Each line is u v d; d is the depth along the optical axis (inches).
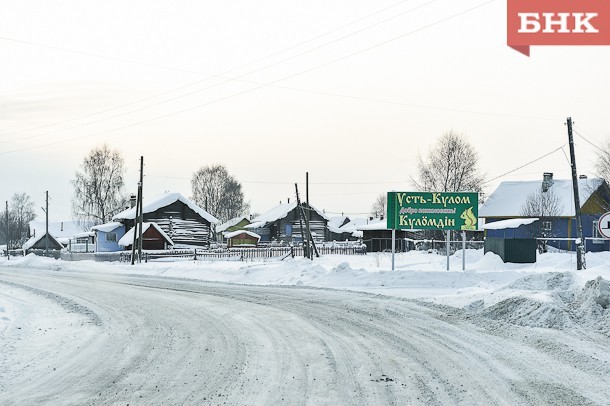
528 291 599.8
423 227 978.7
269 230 3548.2
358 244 2982.3
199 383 322.7
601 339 424.5
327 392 299.9
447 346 420.5
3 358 396.2
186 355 400.5
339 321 547.8
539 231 2224.4
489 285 843.4
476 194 986.7
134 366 367.9
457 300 636.7
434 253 2011.6
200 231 2630.4
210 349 420.5
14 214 5846.5
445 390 301.7
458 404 276.4
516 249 1184.2
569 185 2327.8
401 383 317.1
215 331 501.4
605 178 2298.2
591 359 362.3
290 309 641.6
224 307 672.4
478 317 538.3
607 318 467.8
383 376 333.7
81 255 2276.1
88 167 3149.6
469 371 343.6
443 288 855.7
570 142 1223.5
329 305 668.7
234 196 4992.6
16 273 1505.9
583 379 321.7
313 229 3390.7
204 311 639.1
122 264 1754.4
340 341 445.7
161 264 1587.1
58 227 4724.4
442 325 512.1
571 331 453.7
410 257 1823.3
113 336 484.4
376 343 435.2
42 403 285.7
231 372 347.6
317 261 1710.1
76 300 786.8
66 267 1740.9
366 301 695.7
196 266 1412.4
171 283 1077.8
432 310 599.2
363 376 334.0
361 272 954.1
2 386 320.5
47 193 2635.3
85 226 3284.9
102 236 2696.9
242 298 767.1
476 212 986.1
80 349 428.1
